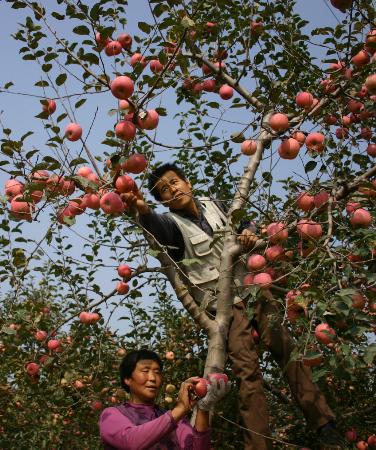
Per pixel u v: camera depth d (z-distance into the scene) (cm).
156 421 231
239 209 284
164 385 506
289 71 395
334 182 269
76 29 271
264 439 295
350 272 229
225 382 250
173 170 366
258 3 380
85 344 500
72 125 277
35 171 261
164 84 273
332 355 215
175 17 276
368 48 293
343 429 432
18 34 291
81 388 493
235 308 326
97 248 470
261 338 326
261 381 312
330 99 318
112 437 241
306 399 307
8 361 497
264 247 303
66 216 274
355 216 257
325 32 335
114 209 261
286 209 286
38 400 518
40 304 472
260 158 348
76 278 485
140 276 423
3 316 405
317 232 260
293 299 238
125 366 281
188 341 557
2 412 559
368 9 293
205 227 351
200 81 393
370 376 493
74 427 554
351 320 228
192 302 301
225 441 446
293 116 317
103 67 263
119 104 252
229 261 308
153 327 529
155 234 316
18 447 547
